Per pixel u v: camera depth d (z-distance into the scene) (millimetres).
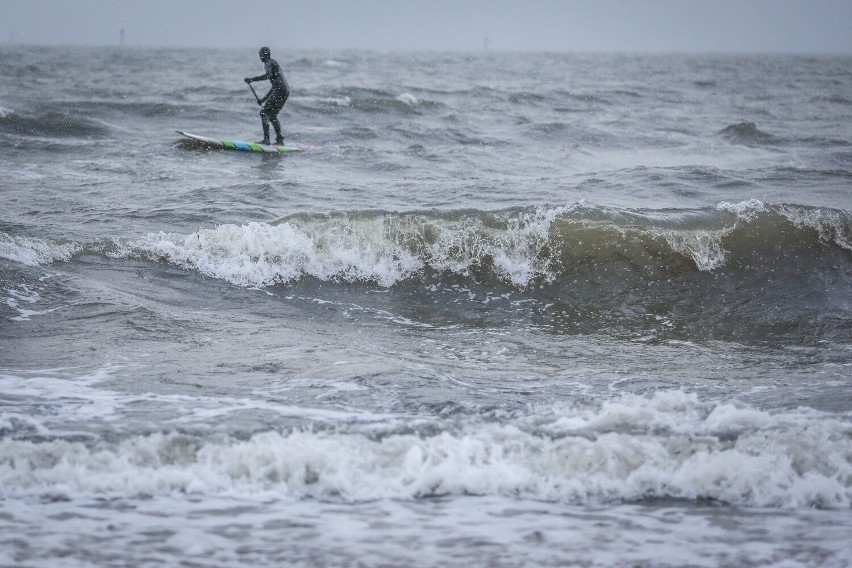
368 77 196875
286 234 34656
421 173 56656
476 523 14547
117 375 21859
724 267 34719
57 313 27281
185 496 15328
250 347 24797
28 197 44188
